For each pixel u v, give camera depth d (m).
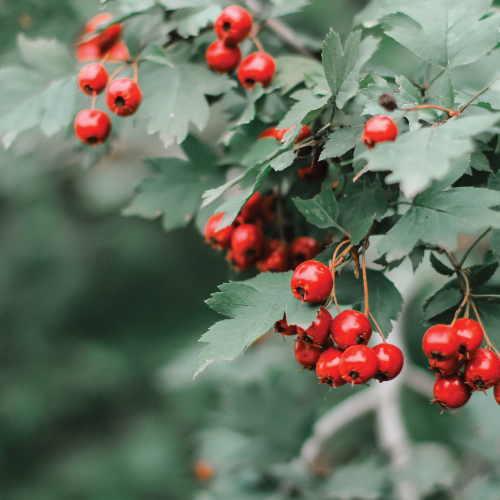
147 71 0.52
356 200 0.48
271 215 0.52
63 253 1.55
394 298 0.48
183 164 0.54
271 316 0.46
